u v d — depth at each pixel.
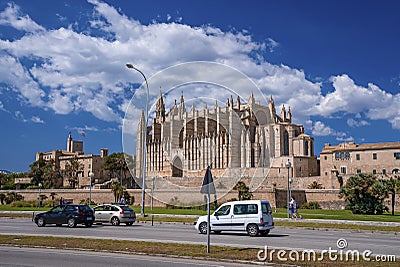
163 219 38.28
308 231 29.34
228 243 20.22
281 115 132.88
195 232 26.84
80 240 20.28
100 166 133.62
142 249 17.33
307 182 88.50
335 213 53.06
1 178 133.62
